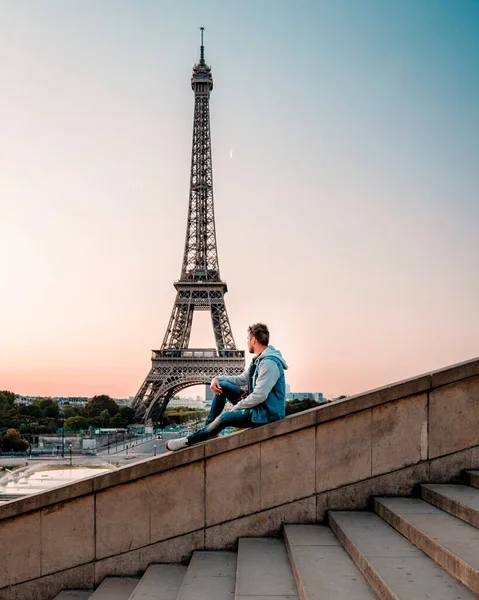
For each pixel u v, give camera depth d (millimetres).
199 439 13547
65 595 12758
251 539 12719
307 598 8367
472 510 10086
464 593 7770
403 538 10438
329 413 13062
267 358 12922
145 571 12602
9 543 13312
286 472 13086
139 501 13188
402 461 13188
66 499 13227
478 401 13320
